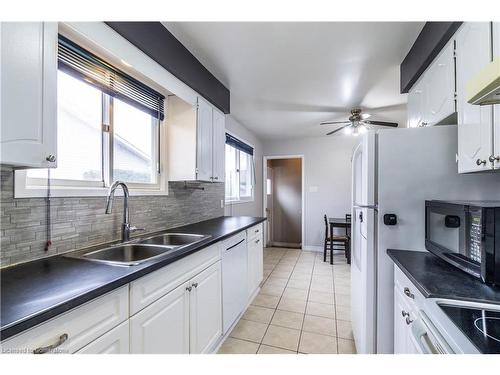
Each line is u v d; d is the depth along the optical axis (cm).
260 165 529
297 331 207
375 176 154
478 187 138
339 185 493
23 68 88
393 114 350
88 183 151
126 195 159
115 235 162
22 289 83
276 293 288
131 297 102
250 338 197
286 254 474
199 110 219
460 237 109
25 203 113
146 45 154
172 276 127
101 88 153
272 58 208
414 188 147
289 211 653
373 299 153
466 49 125
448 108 142
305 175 513
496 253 95
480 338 63
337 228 491
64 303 74
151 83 190
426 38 162
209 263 168
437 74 157
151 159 208
